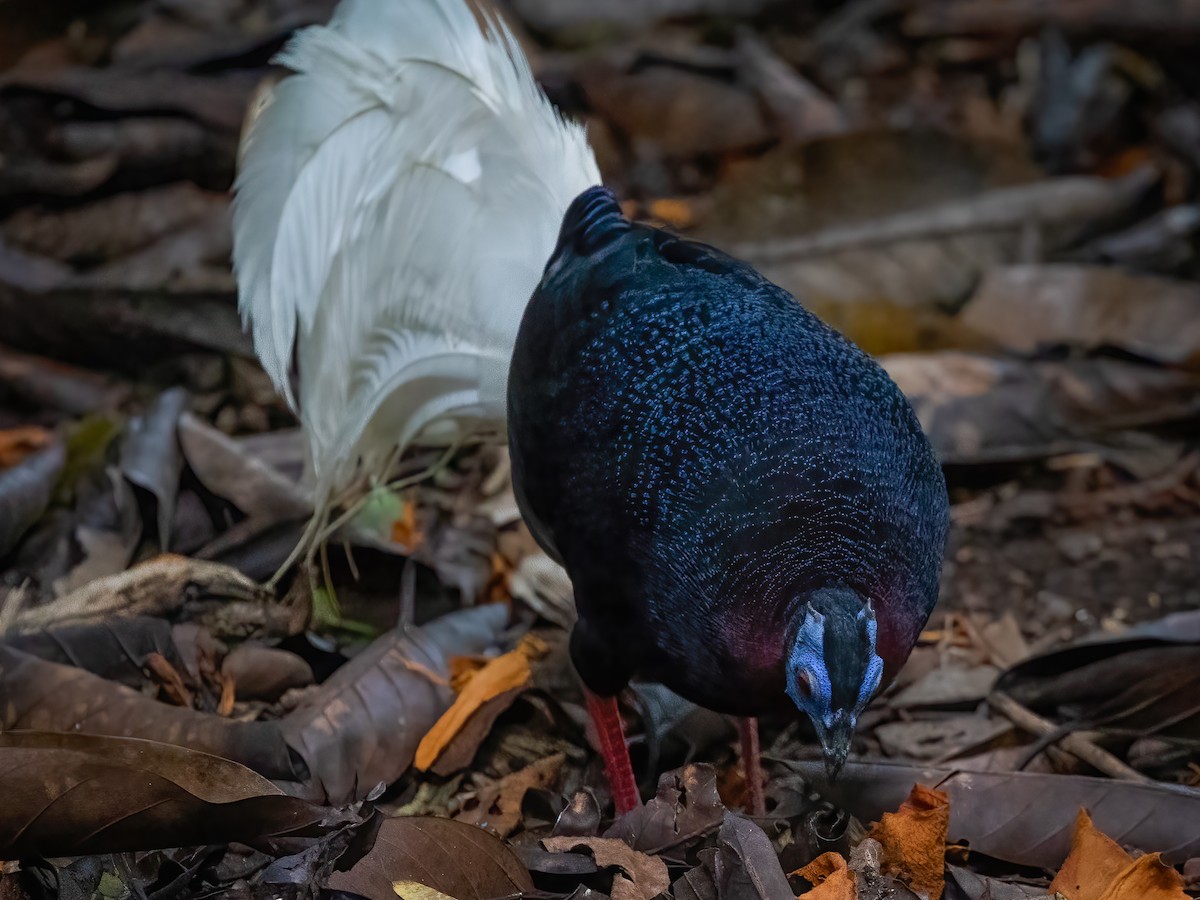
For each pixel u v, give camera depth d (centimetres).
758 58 1515
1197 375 1152
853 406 668
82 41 1375
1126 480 1116
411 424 876
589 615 723
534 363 743
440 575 919
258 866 710
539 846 724
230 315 1127
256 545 924
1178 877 671
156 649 840
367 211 837
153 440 940
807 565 633
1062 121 1488
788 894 653
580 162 839
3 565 912
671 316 704
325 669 870
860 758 794
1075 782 747
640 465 672
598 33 1523
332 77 834
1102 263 1315
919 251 1277
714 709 712
